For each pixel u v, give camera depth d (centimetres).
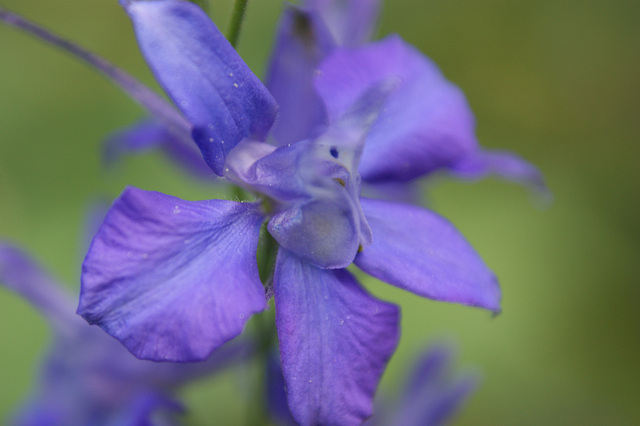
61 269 23
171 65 13
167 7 13
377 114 13
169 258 13
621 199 27
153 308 13
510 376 24
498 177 25
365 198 14
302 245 13
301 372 13
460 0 28
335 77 14
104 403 16
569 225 27
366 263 14
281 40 14
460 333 24
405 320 24
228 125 13
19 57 25
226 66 13
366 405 13
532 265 25
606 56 29
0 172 24
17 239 23
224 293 13
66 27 26
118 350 16
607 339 26
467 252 14
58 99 25
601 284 26
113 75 14
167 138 16
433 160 15
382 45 15
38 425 16
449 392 17
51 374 16
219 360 16
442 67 28
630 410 26
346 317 13
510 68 28
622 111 28
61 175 24
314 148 13
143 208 13
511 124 28
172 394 16
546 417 24
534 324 24
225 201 14
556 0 29
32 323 22
